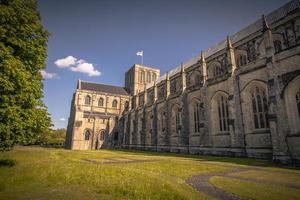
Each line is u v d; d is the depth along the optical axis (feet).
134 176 39.63
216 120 116.98
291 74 77.41
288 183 39.99
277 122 78.18
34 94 56.90
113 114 292.40
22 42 54.70
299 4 109.50
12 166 54.65
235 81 105.70
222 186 37.58
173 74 211.20
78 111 248.11
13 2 54.80
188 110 143.54
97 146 251.80
